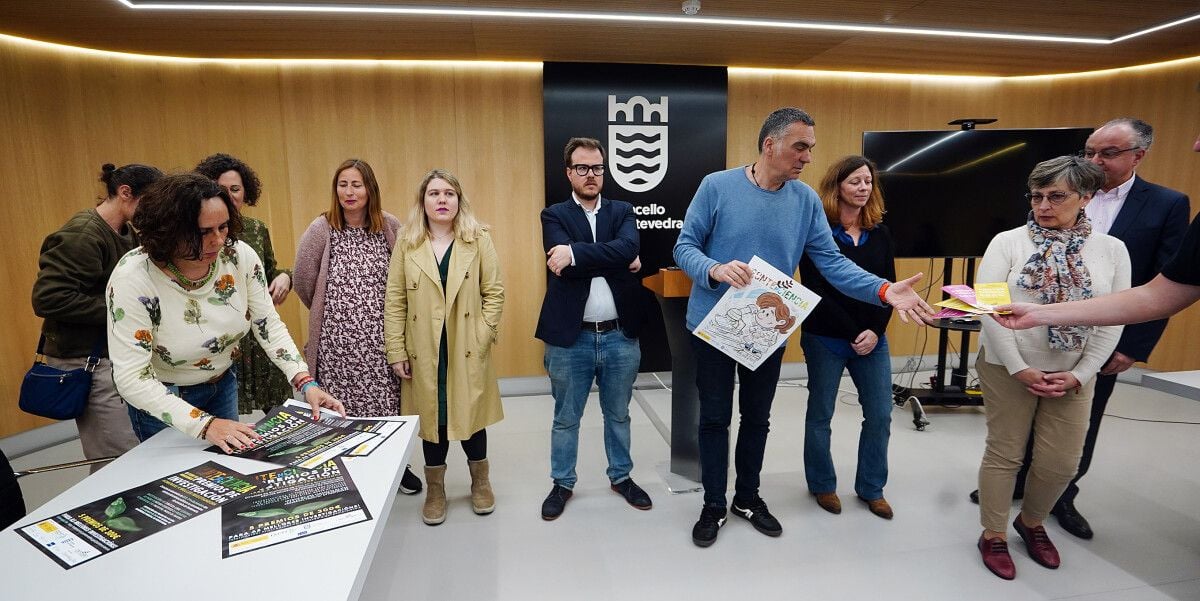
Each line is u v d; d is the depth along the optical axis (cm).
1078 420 174
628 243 208
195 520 95
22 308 316
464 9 280
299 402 151
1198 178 389
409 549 208
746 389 207
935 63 388
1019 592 180
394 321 211
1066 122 425
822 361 221
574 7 281
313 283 217
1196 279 119
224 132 361
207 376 143
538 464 283
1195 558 198
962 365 365
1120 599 176
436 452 222
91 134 335
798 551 204
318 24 295
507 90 384
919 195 341
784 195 186
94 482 108
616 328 225
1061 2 280
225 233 121
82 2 259
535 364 412
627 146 388
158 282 123
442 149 383
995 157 336
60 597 76
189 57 350
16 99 309
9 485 123
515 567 197
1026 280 171
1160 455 284
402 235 211
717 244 192
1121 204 201
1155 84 394
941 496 245
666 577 191
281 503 101
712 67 389
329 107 369
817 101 414
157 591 78
